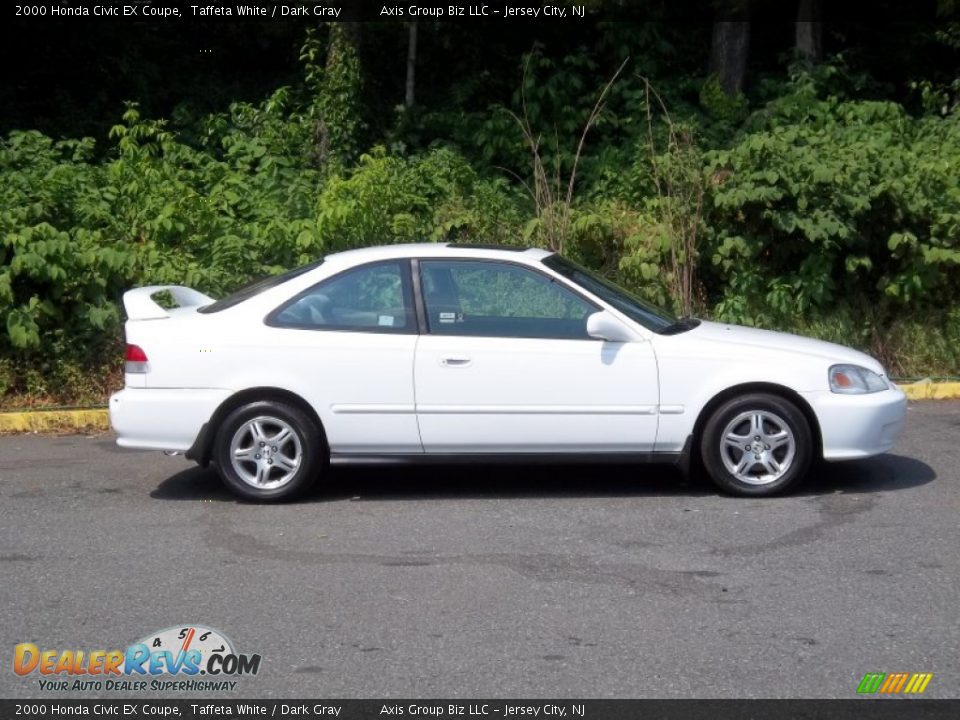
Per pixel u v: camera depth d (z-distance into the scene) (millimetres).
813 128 14297
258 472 7703
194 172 12977
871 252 12438
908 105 17594
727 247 11961
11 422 10273
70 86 16672
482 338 7578
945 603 5758
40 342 10875
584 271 8203
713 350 7570
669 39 17234
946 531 6922
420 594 6000
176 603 5938
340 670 5113
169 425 7641
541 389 7527
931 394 11367
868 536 6836
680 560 6457
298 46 17172
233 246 11625
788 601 5809
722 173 12422
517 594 5977
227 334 7648
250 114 14359
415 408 7555
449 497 7883
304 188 12812
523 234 12703
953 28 16672
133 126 13391
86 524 7379
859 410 7535
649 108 14352
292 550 6762
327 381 7574
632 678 4973
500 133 15234
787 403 7562
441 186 13336
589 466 8648
